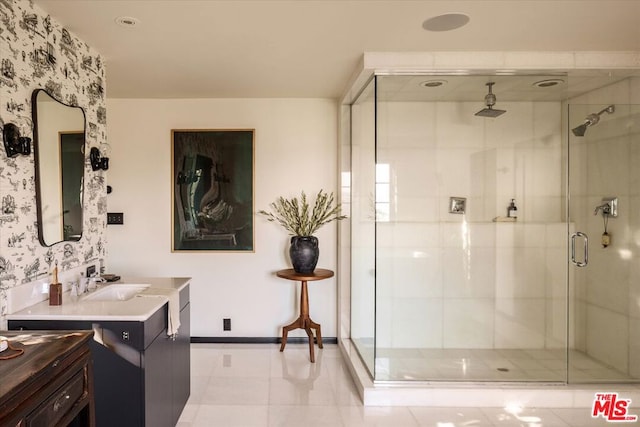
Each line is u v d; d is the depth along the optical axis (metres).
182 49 2.59
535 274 3.49
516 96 3.32
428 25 2.27
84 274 2.41
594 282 3.22
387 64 2.70
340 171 3.83
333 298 3.94
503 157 3.48
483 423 2.50
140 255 3.86
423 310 3.46
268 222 3.90
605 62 2.73
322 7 2.04
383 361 3.25
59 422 1.29
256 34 2.37
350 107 3.77
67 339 1.44
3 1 1.74
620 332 3.04
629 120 3.00
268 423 2.47
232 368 3.31
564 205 3.44
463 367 3.12
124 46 2.52
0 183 1.72
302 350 3.75
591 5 2.04
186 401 2.68
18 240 1.84
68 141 2.24
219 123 3.86
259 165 3.88
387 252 3.41
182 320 2.54
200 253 3.88
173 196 3.84
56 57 2.15
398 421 2.51
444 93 3.22
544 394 2.73
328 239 3.95
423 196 3.45
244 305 3.91
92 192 2.52
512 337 3.50
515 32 2.39
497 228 3.49
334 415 2.58
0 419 1.01
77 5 1.98
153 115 3.84
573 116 3.33
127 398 1.84
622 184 3.04
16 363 1.21
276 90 3.60
